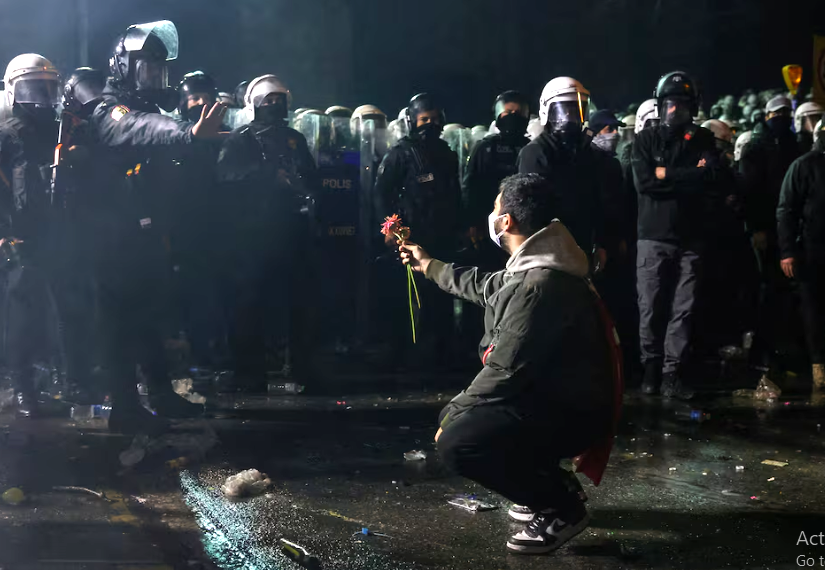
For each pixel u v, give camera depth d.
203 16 14.07
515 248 3.42
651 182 6.39
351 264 8.30
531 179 3.41
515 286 3.29
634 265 7.40
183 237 6.38
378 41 16.75
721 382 7.23
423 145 7.13
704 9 20.23
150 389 5.34
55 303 5.68
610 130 7.86
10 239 5.34
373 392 6.74
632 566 3.37
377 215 7.40
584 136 5.93
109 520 3.83
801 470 4.71
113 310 5.02
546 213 3.38
